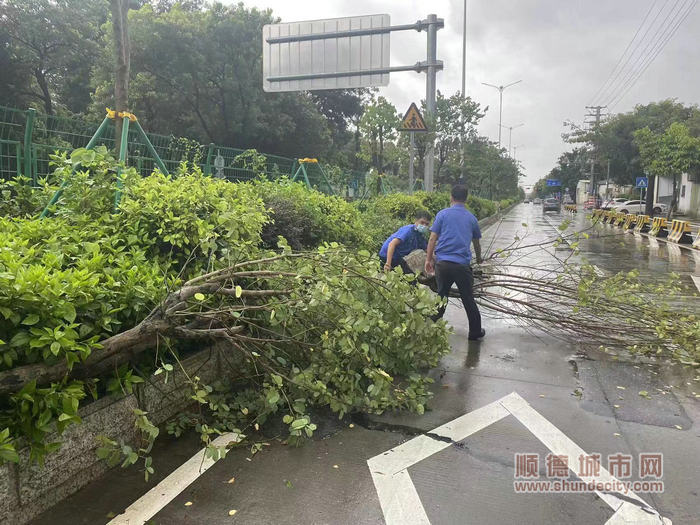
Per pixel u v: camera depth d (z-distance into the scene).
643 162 37.03
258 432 3.66
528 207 75.81
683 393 4.43
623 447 3.47
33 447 2.55
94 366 2.96
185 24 23.14
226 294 3.70
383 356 4.25
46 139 7.32
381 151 17.03
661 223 21.89
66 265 3.78
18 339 2.57
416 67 13.16
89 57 24.95
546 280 6.50
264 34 13.45
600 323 5.85
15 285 2.56
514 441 3.56
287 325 4.00
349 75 13.17
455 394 4.39
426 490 2.96
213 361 4.08
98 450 2.76
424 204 15.30
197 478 3.06
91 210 4.75
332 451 3.41
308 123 28.98
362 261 4.36
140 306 3.43
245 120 25.27
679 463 3.27
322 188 14.09
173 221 4.41
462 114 17.02
